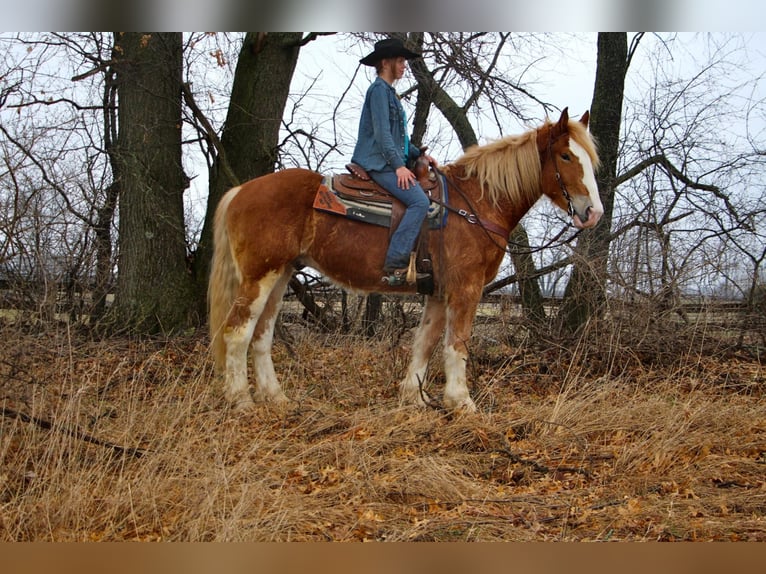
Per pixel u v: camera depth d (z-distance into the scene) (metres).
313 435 5.34
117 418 5.23
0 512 3.72
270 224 6.05
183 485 4.17
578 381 6.99
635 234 8.50
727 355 8.39
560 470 4.81
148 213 9.20
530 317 8.41
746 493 4.42
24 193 7.29
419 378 6.32
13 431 4.30
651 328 7.92
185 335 8.83
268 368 6.41
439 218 6.03
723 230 8.82
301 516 3.93
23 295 6.36
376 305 9.68
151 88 9.24
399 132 6.14
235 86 9.77
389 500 4.34
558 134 6.21
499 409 6.14
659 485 4.54
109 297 10.25
